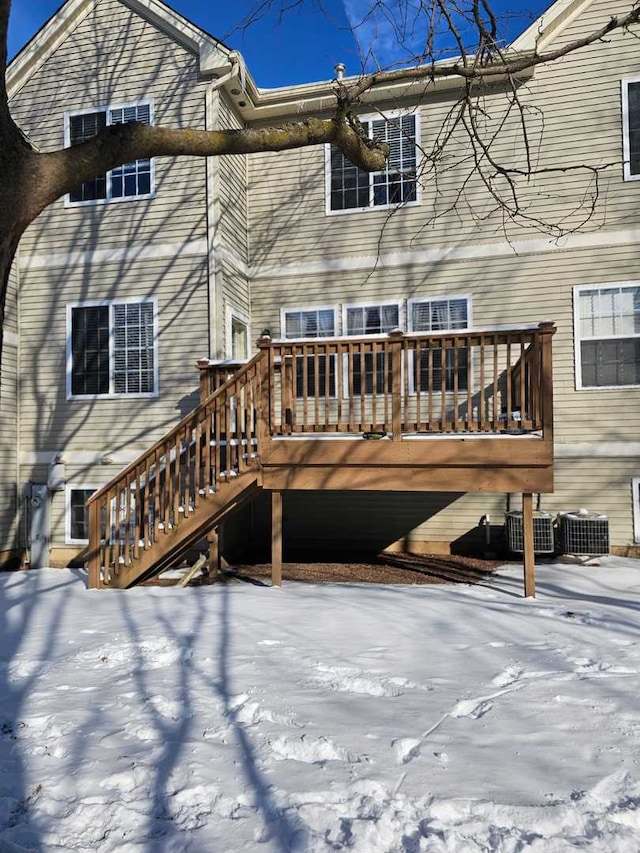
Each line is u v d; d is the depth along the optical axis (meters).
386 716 3.11
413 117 9.27
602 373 8.56
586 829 2.15
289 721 3.05
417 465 6.32
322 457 6.47
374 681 3.61
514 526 8.32
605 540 7.99
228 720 3.10
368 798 2.34
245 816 2.25
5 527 9.25
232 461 6.94
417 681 3.63
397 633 4.71
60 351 9.48
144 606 5.77
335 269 9.60
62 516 9.41
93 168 2.98
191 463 8.52
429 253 9.21
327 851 2.04
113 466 9.20
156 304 9.08
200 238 8.91
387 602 5.78
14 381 9.54
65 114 9.57
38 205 2.73
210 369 7.74
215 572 7.58
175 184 9.07
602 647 4.30
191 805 2.33
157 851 2.06
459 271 9.09
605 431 8.51
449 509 9.14
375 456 6.35
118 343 9.27
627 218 8.48
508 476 6.12
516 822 2.17
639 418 8.39
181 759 2.66
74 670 3.94
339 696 3.40
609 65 8.59
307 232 9.74
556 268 8.72
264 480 6.67
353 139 4.54
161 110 9.16
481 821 2.19
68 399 9.41
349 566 8.15
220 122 9.04
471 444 6.14
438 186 9.17
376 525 9.41
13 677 3.84
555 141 8.75
